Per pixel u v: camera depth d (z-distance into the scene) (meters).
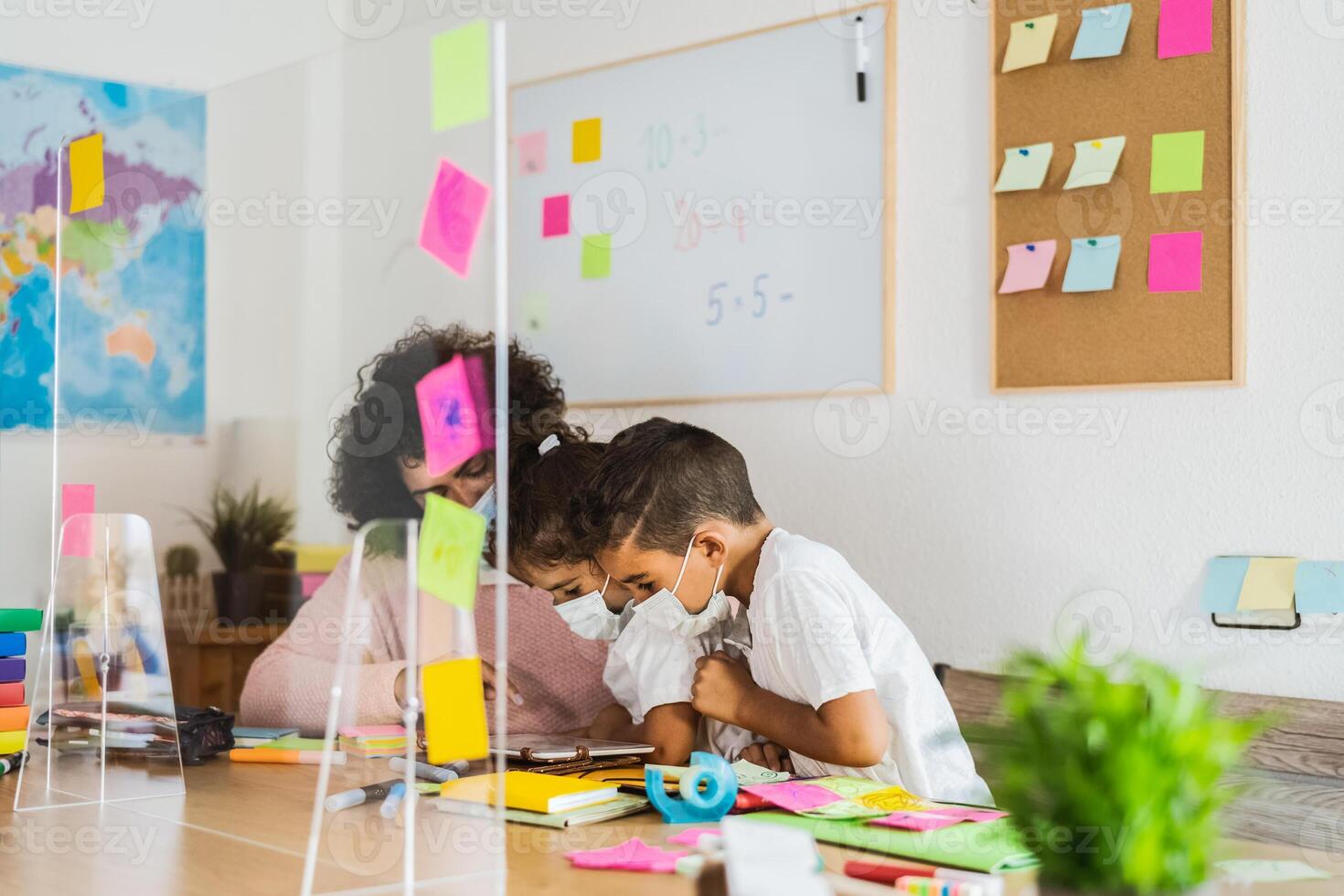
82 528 1.37
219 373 1.27
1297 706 1.54
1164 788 0.72
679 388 2.22
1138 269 1.73
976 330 1.88
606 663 1.76
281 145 1.20
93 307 1.40
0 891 0.95
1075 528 1.78
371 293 1.10
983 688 1.77
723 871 0.82
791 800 1.18
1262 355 1.64
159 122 1.34
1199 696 0.76
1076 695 0.75
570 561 1.69
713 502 1.57
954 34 1.91
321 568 1.16
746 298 2.13
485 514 1.00
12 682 1.51
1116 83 1.75
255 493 1.22
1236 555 1.65
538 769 1.37
